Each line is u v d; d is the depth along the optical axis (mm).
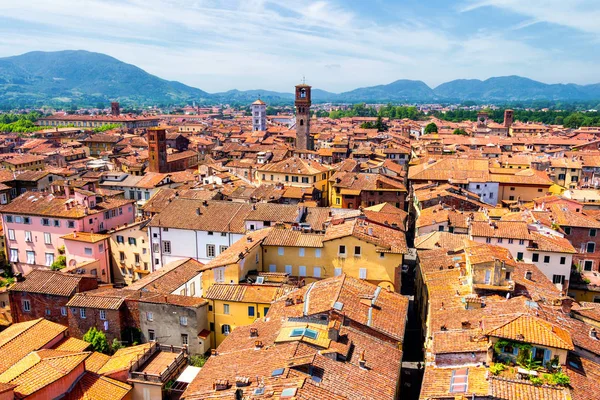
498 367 47375
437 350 51406
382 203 133625
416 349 75750
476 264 63688
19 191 156375
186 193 129250
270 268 86750
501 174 153500
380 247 81375
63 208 114812
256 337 59375
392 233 88875
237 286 75188
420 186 144625
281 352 51594
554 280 88750
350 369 49656
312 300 63094
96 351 71875
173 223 105000
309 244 84500
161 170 193375
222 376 51094
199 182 161375
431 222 106562
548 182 146125
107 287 90188
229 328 74312
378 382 48844
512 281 63031
